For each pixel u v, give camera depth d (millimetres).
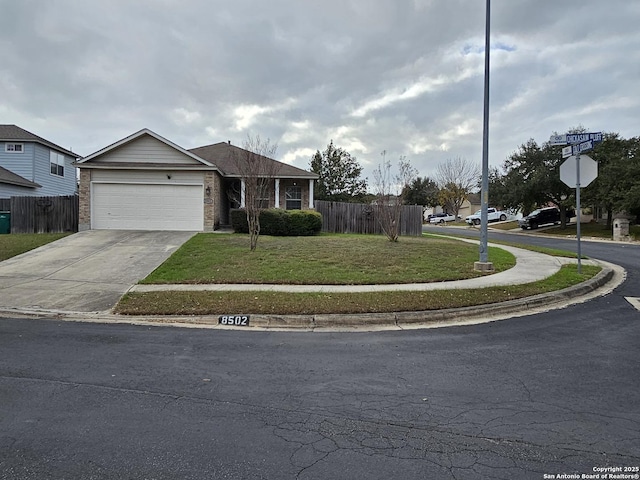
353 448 3195
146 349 5746
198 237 16516
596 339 6164
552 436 3387
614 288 10062
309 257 12852
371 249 14336
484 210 11508
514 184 34844
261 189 15742
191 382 4539
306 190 23641
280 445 3232
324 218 23453
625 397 4145
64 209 19469
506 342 6078
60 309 8039
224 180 23109
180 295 8805
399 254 13531
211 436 3363
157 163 19516
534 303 8398
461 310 7684
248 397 4152
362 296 8602
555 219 38000
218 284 9977
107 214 19094
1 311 7906
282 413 3803
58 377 4641
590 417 3715
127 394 4191
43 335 6426
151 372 4832
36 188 27375
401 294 8781
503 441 3311
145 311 7750
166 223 19297
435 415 3771
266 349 5785
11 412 3766
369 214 23484
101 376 4684
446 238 21531
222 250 13805
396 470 2904
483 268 11461
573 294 9203
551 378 4656
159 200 19266
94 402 3994
